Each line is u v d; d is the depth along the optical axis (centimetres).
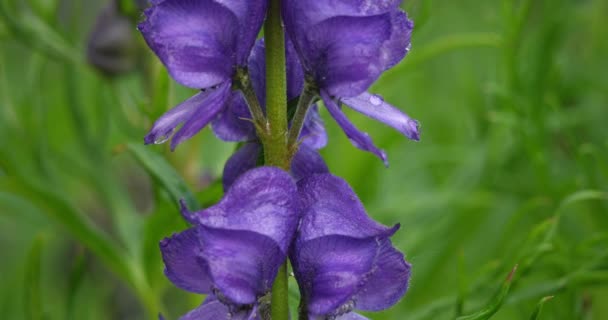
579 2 76
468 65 72
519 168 67
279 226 41
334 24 41
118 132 72
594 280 53
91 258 73
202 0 41
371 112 42
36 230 86
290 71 43
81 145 65
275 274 42
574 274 53
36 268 55
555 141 70
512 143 67
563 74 73
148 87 62
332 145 63
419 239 61
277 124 42
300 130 42
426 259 63
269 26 42
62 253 77
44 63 65
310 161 44
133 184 71
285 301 42
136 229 59
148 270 55
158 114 53
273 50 42
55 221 57
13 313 69
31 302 55
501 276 53
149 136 42
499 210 69
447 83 78
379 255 42
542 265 56
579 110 71
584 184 62
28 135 62
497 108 68
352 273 42
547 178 61
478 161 67
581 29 78
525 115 63
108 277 74
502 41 63
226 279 41
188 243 42
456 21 83
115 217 61
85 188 75
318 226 42
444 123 74
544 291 53
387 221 63
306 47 42
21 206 63
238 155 44
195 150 58
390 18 41
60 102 70
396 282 42
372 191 64
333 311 42
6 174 55
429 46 62
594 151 60
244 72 42
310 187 42
